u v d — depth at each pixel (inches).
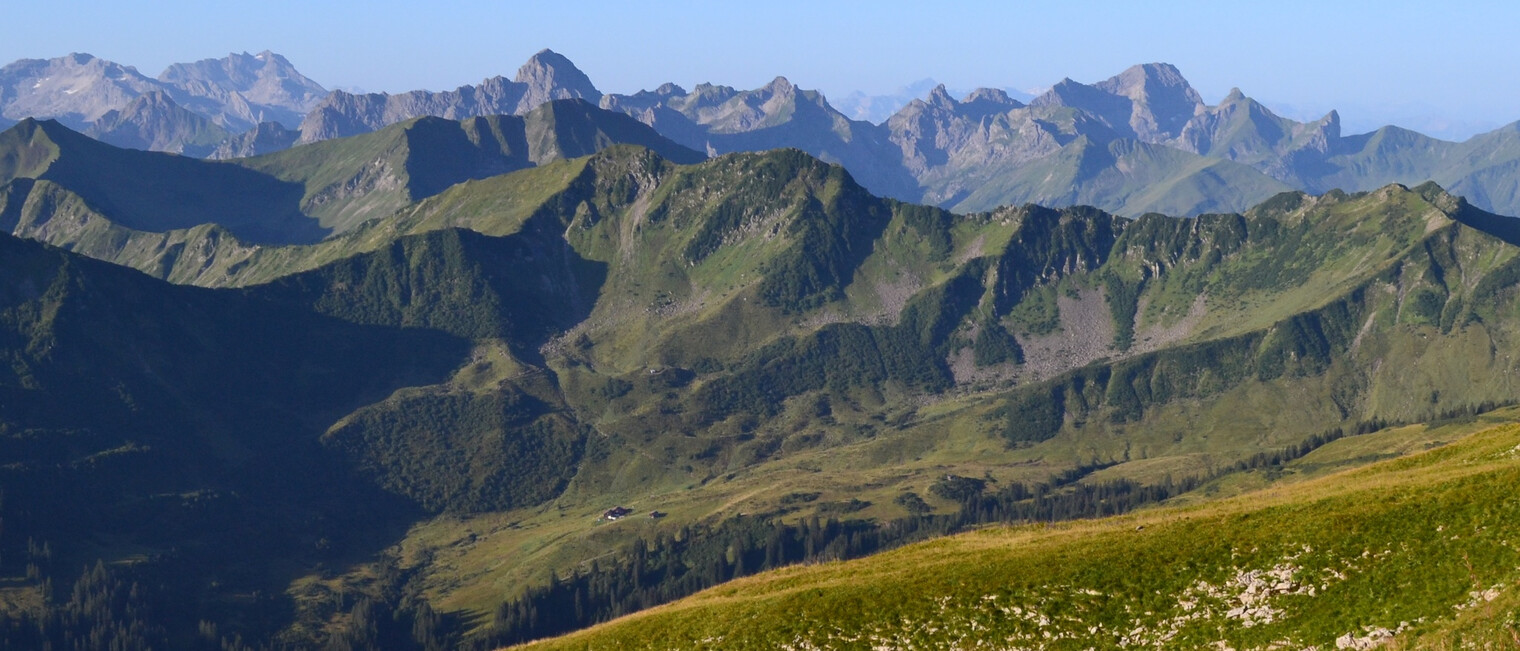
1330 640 3826.3
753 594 5511.8
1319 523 4387.3
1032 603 4471.0
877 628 4603.8
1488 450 5260.8
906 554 5674.2
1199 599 4229.8
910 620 4589.1
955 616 4527.6
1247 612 4087.1
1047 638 4281.5
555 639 5703.7
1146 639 4138.8
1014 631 4357.8
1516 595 3565.5
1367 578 4005.9
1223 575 4298.7
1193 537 4633.4
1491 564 3796.8
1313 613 3966.5
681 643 4950.8
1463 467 4928.6
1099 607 4360.2
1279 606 4057.6
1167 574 4407.0
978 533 5900.6
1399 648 3634.4
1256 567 4274.1
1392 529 4183.1
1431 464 5467.5
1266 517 4672.7
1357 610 3890.3
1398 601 3846.0
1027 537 5442.9
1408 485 4611.2
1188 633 4094.5
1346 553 4158.5
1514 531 3887.8
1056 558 4758.9
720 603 5369.1
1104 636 4212.6
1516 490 4119.1
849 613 4734.3
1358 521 4303.6
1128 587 4404.5
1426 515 4188.0
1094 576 4527.6
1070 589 4500.5
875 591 4864.7
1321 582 4079.7
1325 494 4896.7
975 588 4662.9
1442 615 3705.7
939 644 4407.0
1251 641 3956.7
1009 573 4704.7
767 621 4849.9
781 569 6097.4
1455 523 4072.3
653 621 5315.0
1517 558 3764.8
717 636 4896.7
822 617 4756.4
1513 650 3326.8
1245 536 4490.7
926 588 4763.8
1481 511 4082.2
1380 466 5728.3
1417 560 3978.8
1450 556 3924.7
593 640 5319.9
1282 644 3897.6
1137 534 4884.4
